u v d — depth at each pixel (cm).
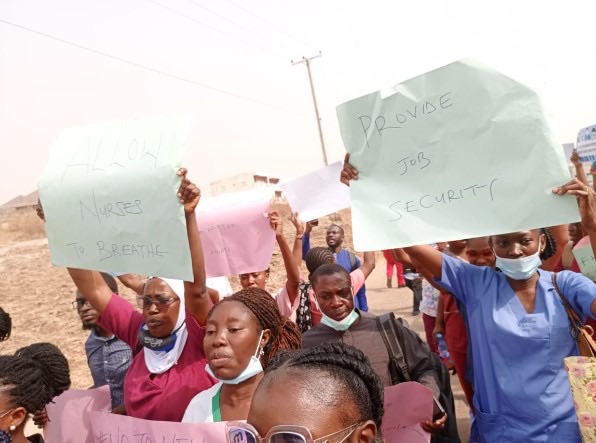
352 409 122
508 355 240
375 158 248
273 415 119
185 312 277
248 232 395
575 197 210
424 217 235
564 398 230
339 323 314
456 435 299
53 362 262
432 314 527
